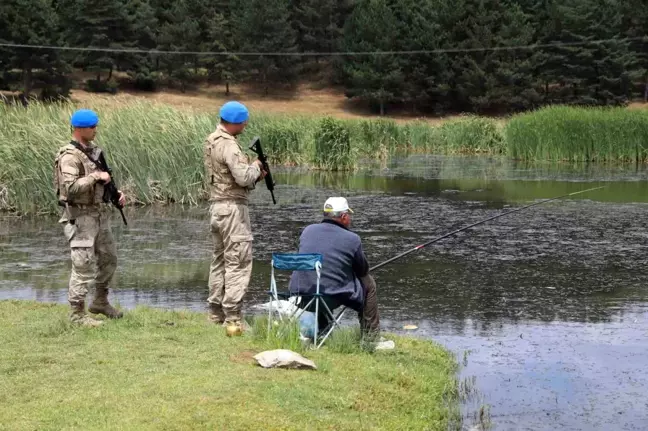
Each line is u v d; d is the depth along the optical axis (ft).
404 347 25.95
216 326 26.12
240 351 23.03
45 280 35.81
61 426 17.28
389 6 239.50
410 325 29.73
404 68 229.04
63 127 58.23
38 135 56.29
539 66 225.15
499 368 24.94
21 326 25.25
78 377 20.34
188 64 231.91
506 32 221.05
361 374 21.94
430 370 23.57
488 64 222.07
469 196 68.44
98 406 18.39
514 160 111.14
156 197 62.28
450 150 128.98
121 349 22.81
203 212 57.93
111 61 214.69
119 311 26.99
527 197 67.62
